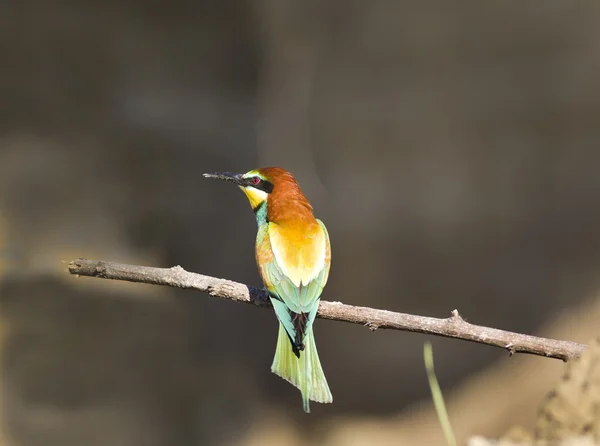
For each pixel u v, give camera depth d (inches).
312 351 231.5
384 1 713.6
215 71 639.8
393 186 716.0
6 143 549.3
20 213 535.2
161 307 562.6
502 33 703.7
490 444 133.6
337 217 711.1
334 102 721.6
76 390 526.0
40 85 559.2
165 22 609.6
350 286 701.9
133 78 598.2
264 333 617.9
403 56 720.3
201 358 581.0
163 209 594.6
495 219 698.8
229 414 582.2
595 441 128.0
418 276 700.7
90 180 566.3
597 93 687.1
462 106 712.4
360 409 644.7
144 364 551.8
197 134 624.7
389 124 720.3
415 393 634.2
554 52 695.1
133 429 534.6
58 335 526.3
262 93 676.1
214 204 621.9
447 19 711.1
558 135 695.7
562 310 658.2
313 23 708.7
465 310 688.4
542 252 685.9
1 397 509.4
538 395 466.6
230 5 637.3
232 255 622.5
